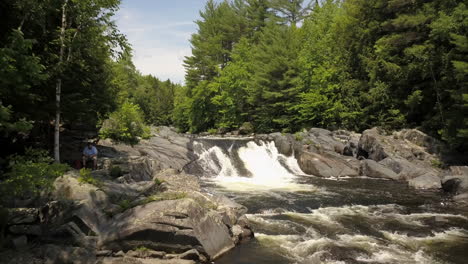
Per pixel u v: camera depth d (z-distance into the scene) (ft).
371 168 74.69
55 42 44.01
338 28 123.34
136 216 27.81
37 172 23.71
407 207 46.62
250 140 95.55
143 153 71.20
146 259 25.39
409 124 94.63
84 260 24.25
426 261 27.99
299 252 29.58
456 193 53.98
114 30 47.88
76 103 48.80
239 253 29.12
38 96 38.91
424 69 85.61
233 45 191.83
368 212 43.73
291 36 138.72
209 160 80.79
